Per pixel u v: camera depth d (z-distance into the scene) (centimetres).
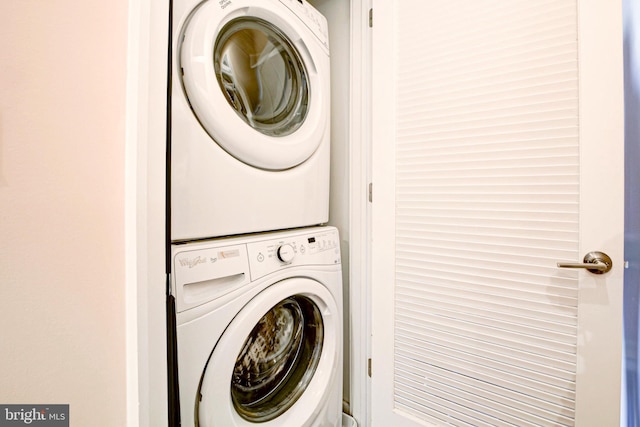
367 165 121
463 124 92
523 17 82
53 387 44
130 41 50
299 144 95
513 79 84
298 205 98
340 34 130
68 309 45
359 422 125
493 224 88
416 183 103
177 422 59
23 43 41
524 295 85
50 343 44
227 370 70
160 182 51
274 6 90
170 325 59
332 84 133
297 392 95
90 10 47
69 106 45
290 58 104
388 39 108
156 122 50
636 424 94
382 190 111
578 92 75
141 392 49
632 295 96
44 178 43
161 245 51
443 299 99
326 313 99
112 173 49
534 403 84
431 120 99
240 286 74
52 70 44
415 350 106
